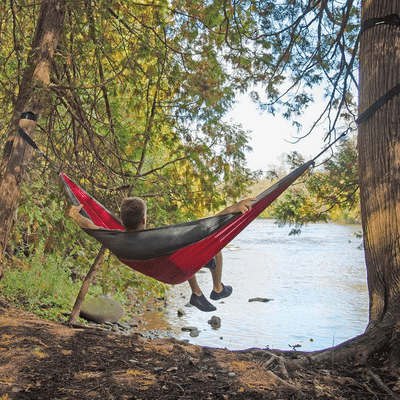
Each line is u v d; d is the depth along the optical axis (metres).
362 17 5.42
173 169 8.72
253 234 52.16
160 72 8.14
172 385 3.99
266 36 8.36
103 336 5.40
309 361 4.65
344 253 31.30
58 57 7.03
